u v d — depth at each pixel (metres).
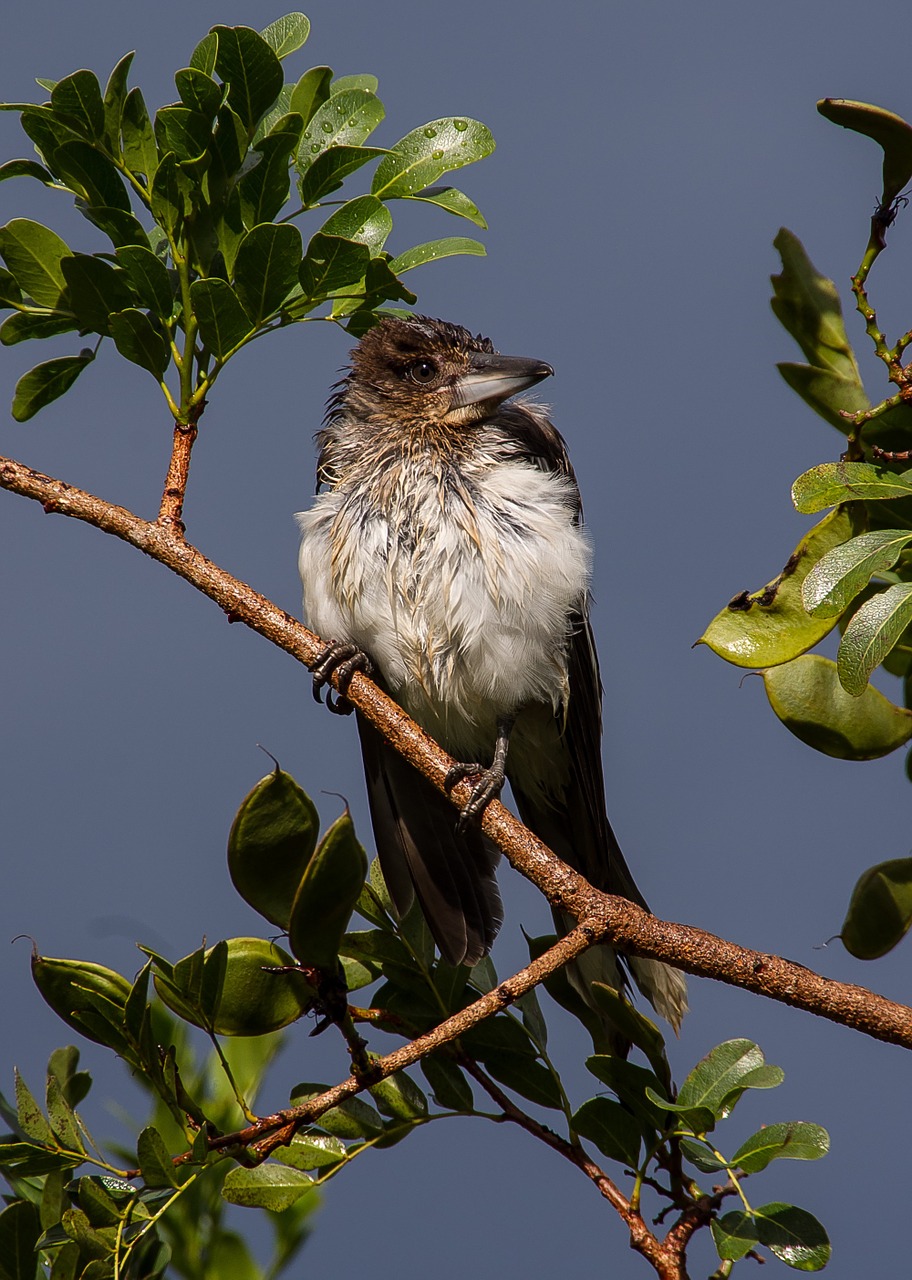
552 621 8.20
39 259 6.68
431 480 8.40
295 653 6.30
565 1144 5.58
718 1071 5.46
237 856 5.11
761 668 5.54
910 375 5.53
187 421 6.52
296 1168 5.43
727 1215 5.21
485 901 8.14
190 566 6.34
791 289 6.44
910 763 6.56
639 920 5.26
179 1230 5.77
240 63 6.26
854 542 5.02
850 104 5.35
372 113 7.16
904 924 5.65
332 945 5.06
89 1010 5.11
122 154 6.50
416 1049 5.04
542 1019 6.07
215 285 6.22
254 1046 5.99
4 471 6.33
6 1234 4.90
